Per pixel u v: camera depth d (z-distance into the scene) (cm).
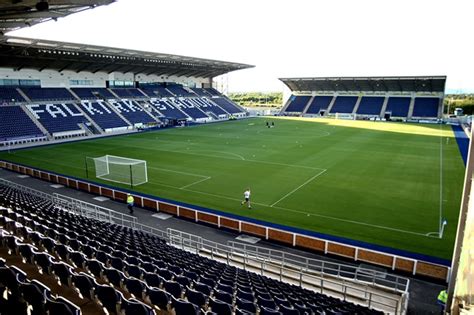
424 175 3031
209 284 1063
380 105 8494
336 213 2166
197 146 4606
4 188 2477
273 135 5609
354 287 1255
